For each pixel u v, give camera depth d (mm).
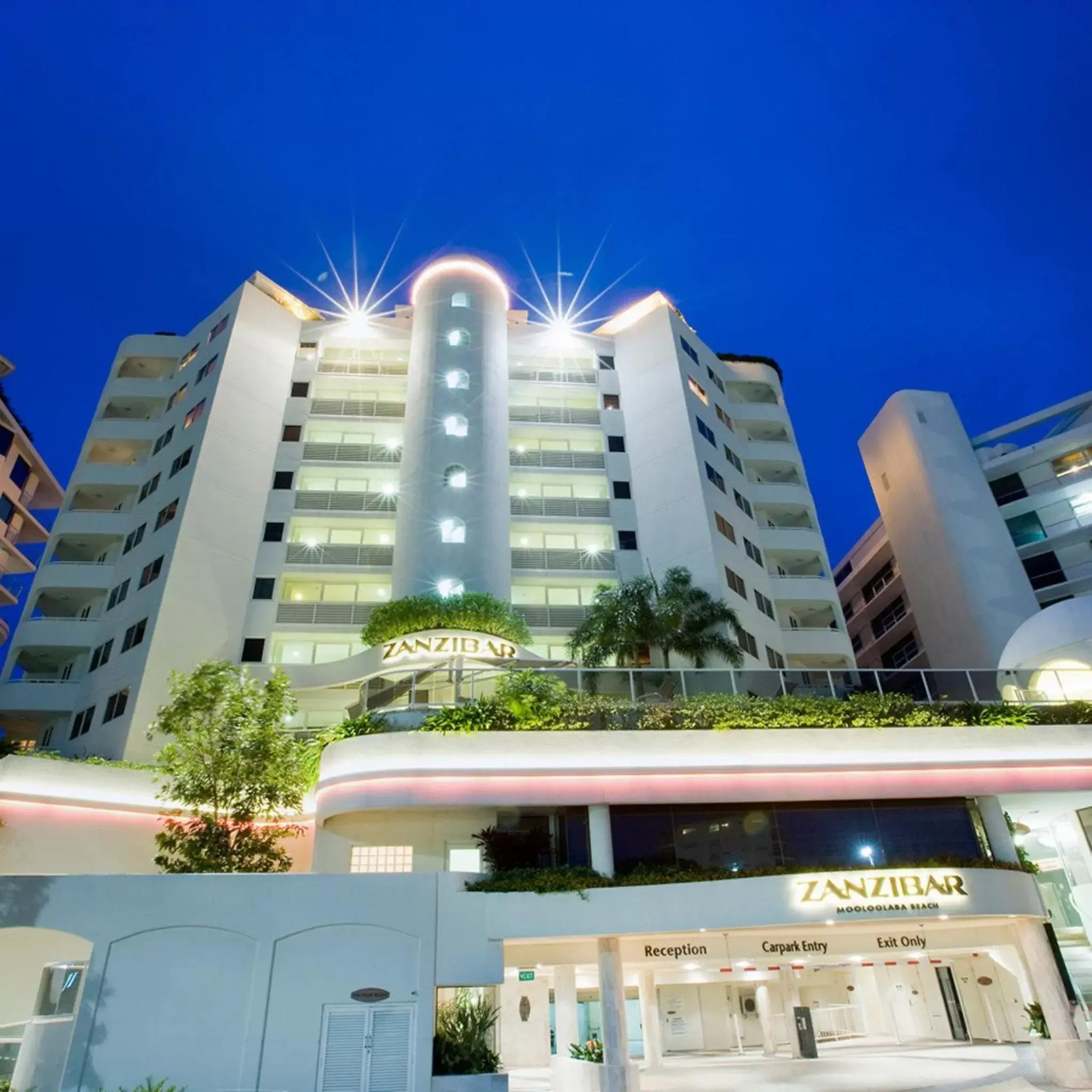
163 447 39875
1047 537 46469
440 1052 16141
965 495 46906
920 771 21000
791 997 25875
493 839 20031
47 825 22719
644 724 21078
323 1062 15188
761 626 37969
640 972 24031
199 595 33281
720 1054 26656
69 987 15570
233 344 40188
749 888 18531
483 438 38938
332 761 20500
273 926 16094
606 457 41750
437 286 44094
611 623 30156
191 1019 15172
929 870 19156
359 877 16828
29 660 36344
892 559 55375
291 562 36188
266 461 38688
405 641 29609
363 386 42625
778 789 20359
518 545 39719
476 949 16828
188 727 20578
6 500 47812
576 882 18141
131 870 23562
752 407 47031
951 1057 21359
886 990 29281
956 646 44531
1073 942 24672
